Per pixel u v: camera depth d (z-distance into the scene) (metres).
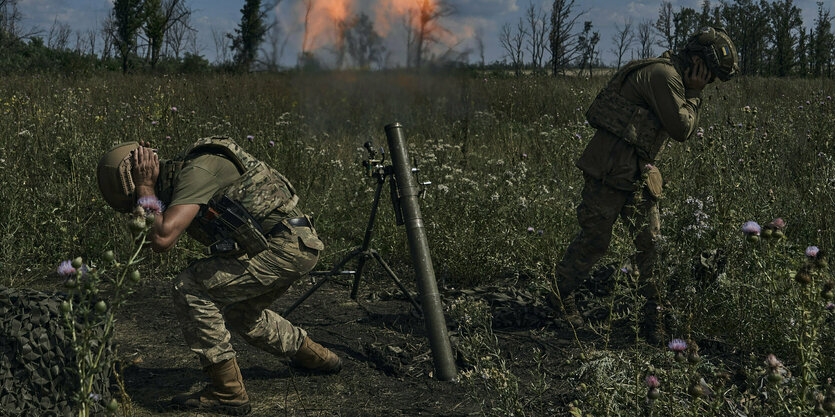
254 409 2.85
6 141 5.57
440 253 4.79
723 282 3.39
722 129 4.96
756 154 4.81
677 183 4.79
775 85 13.31
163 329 3.76
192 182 2.43
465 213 4.96
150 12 34.69
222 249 2.53
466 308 3.47
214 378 2.74
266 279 2.64
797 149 5.85
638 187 3.33
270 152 6.28
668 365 2.79
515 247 4.74
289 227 2.67
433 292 3.25
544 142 7.61
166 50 40.38
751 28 45.03
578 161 3.55
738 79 12.91
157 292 4.33
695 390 2.04
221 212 2.51
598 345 3.52
